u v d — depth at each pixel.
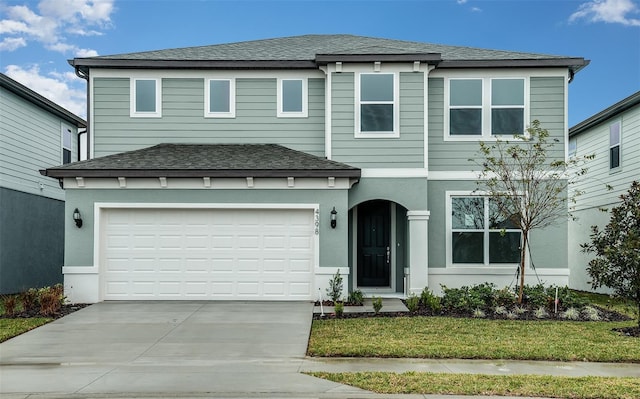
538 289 13.42
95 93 15.39
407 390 6.64
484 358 8.33
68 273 13.22
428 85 15.11
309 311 12.12
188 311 12.10
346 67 14.47
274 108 15.52
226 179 13.44
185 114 15.50
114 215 13.55
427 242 14.57
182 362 8.08
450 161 15.00
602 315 11.99
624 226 10.86
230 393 6.57
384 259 15.66
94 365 7.92
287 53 16.25
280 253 13.60
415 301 12.40
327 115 14.62
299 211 13.64
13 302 11.70
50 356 8.42
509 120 14.98
